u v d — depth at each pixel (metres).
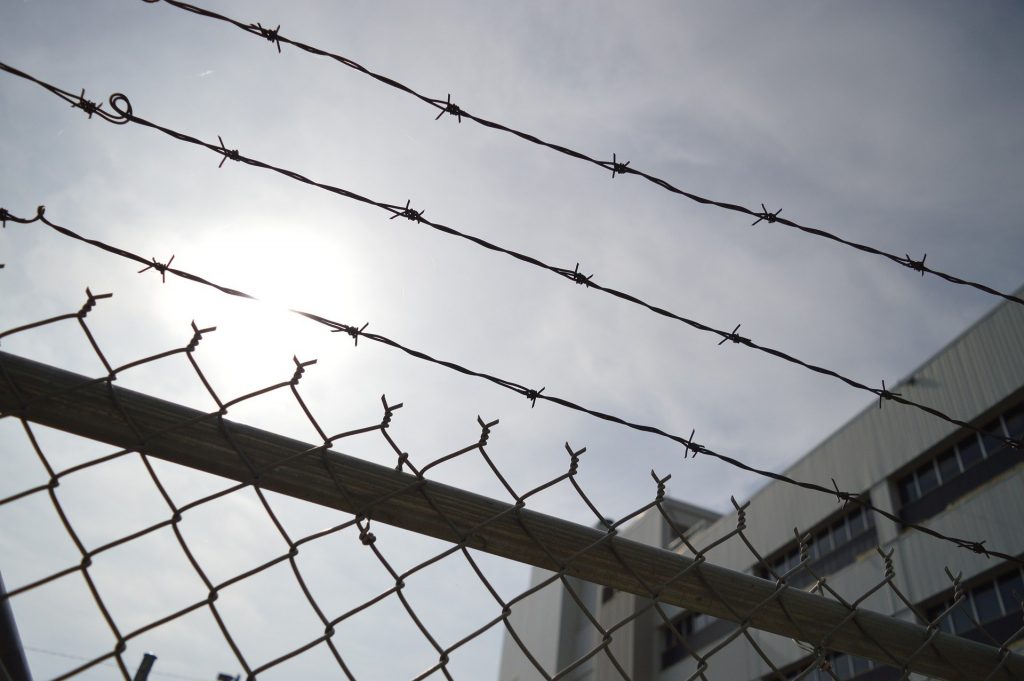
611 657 1.17
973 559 14.93
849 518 18.61
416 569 1.12
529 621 33.03
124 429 1.15
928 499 16.70
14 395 1.11
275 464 1.18
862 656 1.47
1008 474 14.97
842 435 19.41
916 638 1.50
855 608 1.48
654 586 1.34
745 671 19.17
